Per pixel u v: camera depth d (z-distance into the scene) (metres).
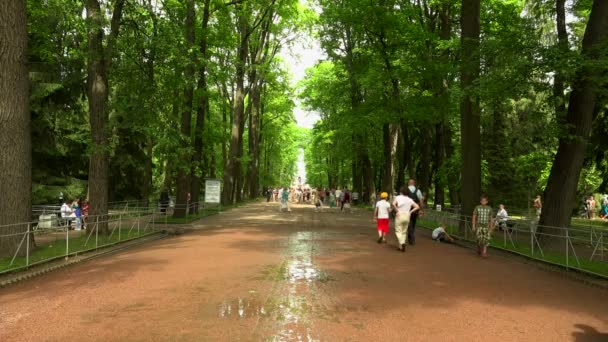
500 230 20.27
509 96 13.50
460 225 18.53
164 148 19.70
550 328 6.41
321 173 86.00
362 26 27.22
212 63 19.89
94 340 5.60
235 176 46.62
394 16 25.89
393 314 6.91
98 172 16.19
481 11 24.44
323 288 8.52
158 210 27.16
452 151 37.34
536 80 13.56
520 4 25.42
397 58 27.45
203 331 5.95
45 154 26.95
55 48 18.64
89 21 15.27
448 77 25.89
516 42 13.17
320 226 22.02
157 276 9.52
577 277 10.10
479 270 11.00
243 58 37.38
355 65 35.06
